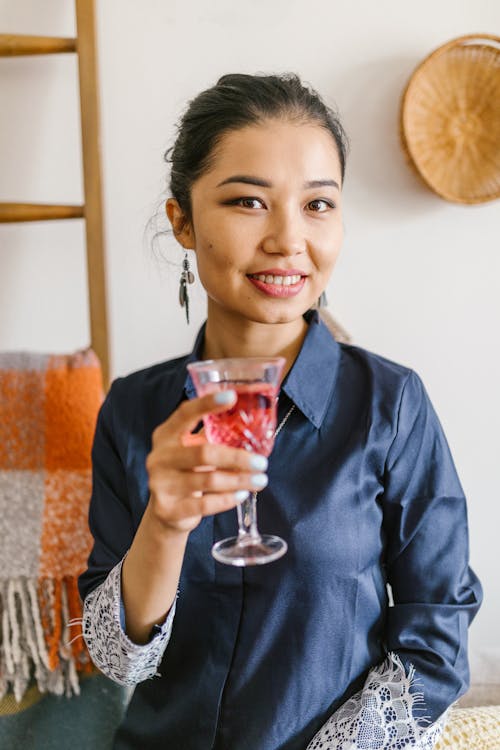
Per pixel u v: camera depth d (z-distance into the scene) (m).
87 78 1.47
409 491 0.99
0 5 1.55
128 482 1.06
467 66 1.58
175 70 1.58
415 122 1.56
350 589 0.95
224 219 0.93
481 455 1.67
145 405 1.09
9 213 1.48
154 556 0.84
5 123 1.58
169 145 1.58
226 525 0.98
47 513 1.37
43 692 1.39
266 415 0.76
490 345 1.64
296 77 0.99
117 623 0.91
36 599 1.35
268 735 0.95
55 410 1.38
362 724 0.91
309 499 0.96
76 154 1.59
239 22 1.57
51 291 1.61
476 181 1.60
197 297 1.61
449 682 0.93
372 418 0.99
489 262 1.63
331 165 0.94
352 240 1.61
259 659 0.95
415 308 1.63
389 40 1.58
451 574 0.98
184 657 1.01
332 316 1.61
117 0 1.56
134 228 1.60
